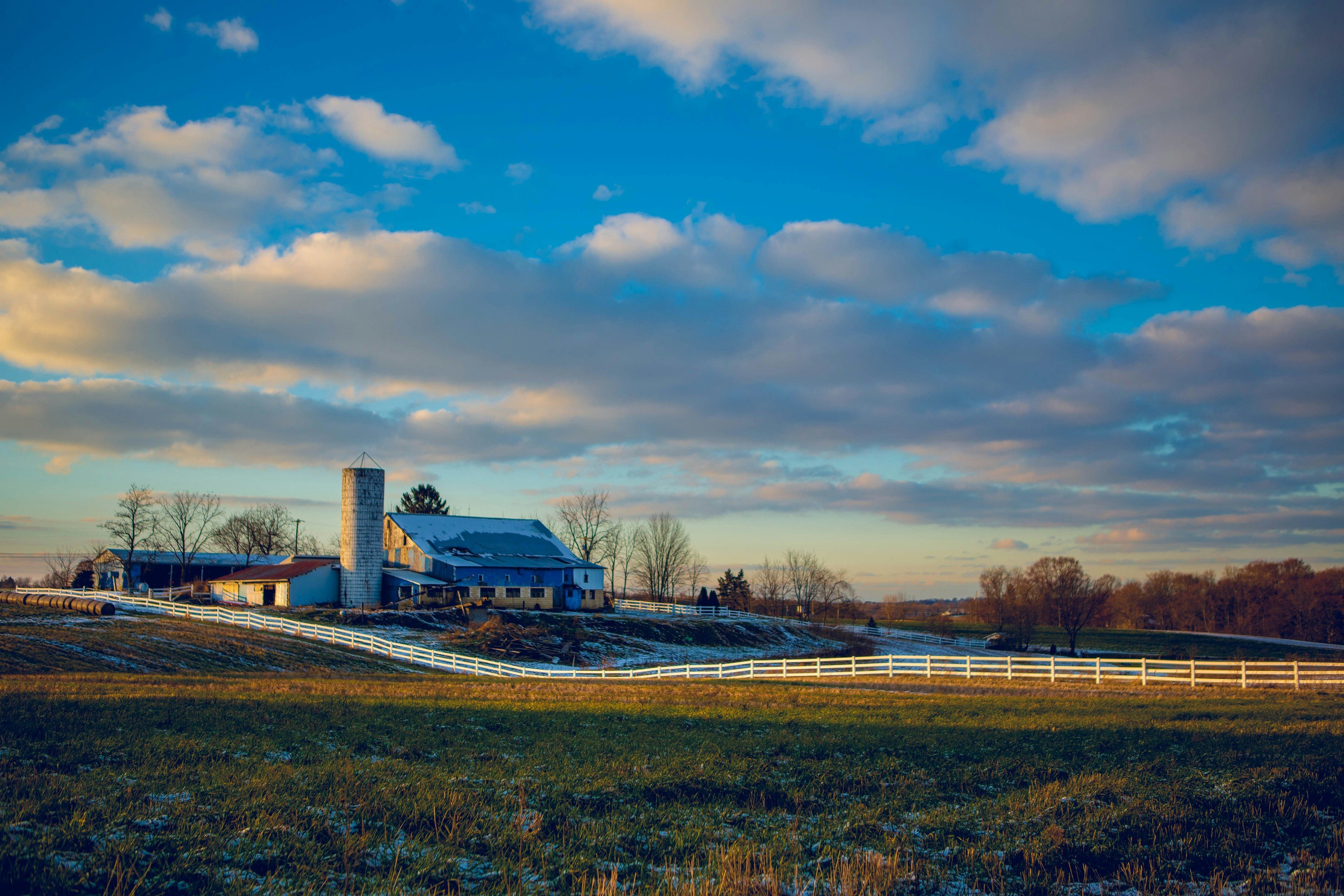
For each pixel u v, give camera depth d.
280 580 72.81
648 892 9.79
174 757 15.90
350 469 75.25
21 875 8.80
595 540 111.38
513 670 48.66
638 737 21.23
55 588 103.00
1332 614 111.62
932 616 169.62
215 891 9.00
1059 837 12.50
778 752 19.42
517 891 9.76
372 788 13.76
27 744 16.66
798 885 10.34
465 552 82.25
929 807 14.71
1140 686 34.88
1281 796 14.89
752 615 90.44
